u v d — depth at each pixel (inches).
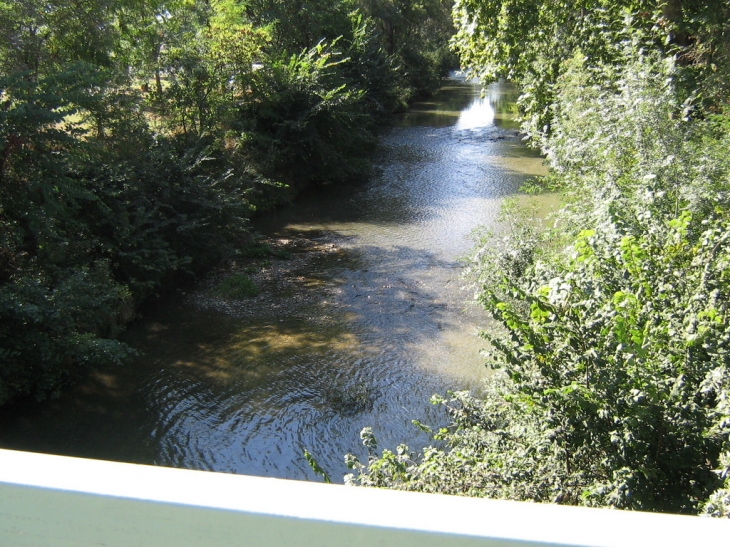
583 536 28.8
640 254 170.6
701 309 157.5
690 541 28.7
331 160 846.5
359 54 1193.4
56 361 359.6
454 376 385.7
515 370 180.4
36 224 391.2
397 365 399.5
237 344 430.3
